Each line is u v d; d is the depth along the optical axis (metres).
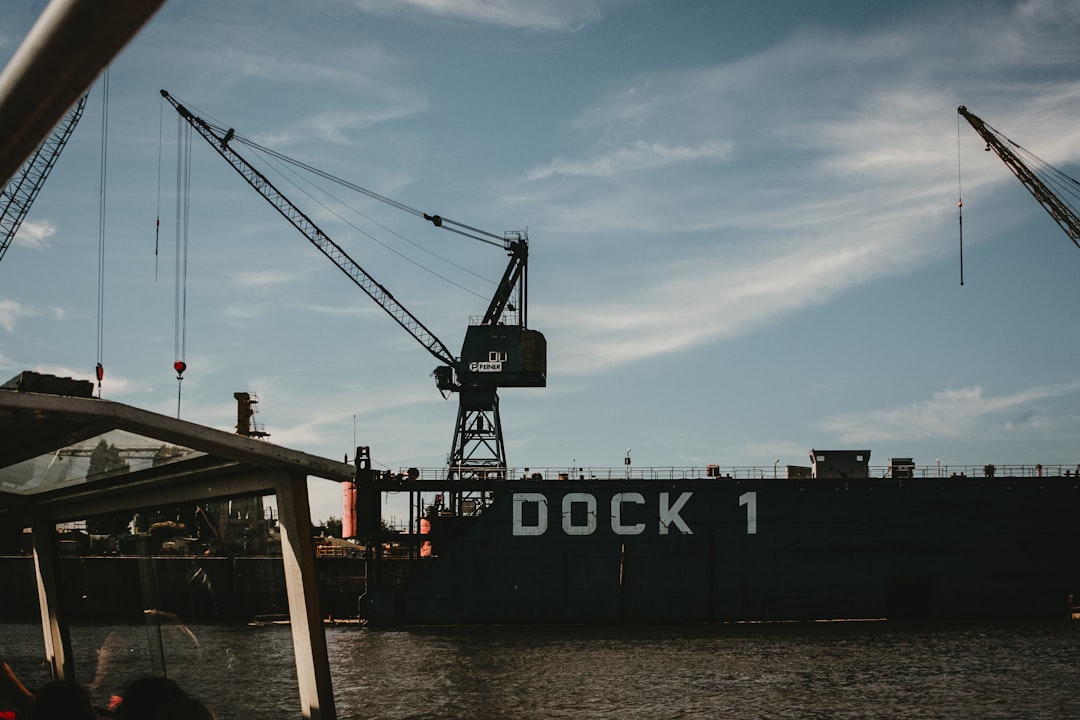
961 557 89.62
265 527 49.22
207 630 18.42
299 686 11.45
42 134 4.55
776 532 89.94
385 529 96.19
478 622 89.44
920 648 70.00
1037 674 58.44
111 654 17.81
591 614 89.19
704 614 89.19
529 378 105.81
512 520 90.75
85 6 3.65
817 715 47.41
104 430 10.39
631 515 90.38
